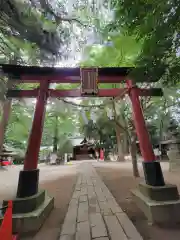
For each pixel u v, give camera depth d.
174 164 9.95
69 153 29.69
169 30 2.12
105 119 14.78
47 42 4.47
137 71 2.65
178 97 8.71
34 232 2.96
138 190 4.66
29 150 3.95
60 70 4.95
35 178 3.66
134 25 2.66
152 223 3.17
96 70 4.97
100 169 12.58
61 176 10.18
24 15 3.66
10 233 2.27
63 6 4.40
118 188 6.21
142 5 2.32
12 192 6.18
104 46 7.41
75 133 36.75
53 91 5.10
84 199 4.72
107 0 3.89
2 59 5.21
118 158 20.20
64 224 3.06
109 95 5.23
